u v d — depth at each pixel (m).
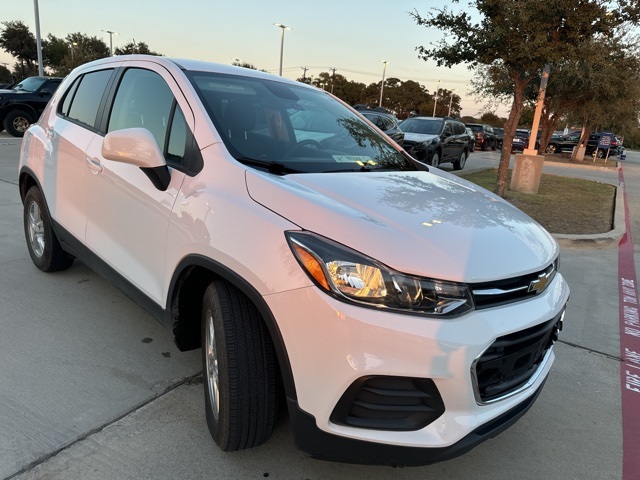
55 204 3.82
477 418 1.92
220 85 2.96
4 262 4.69
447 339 1.80
